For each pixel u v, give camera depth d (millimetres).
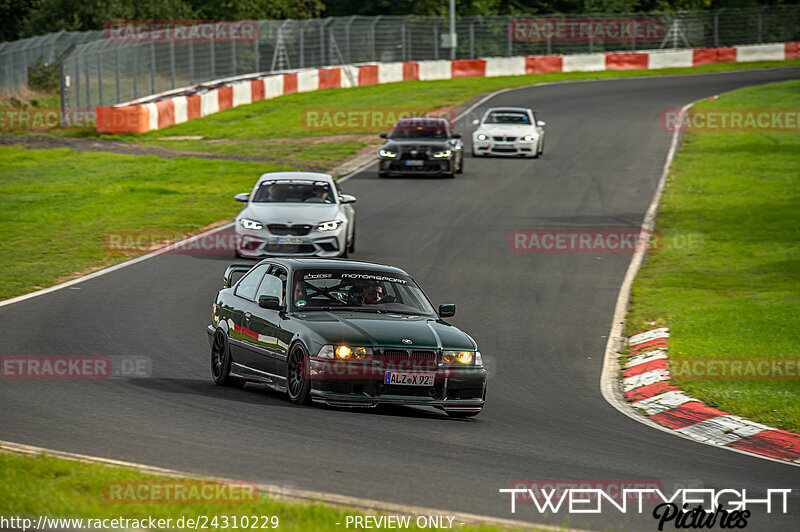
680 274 73188
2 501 22031
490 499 26250
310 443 31016
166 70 186125
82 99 171500
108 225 89062
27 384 38812
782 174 118062
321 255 70562
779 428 39281
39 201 102000
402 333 37031
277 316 39031
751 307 61031
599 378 48000
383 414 37344
